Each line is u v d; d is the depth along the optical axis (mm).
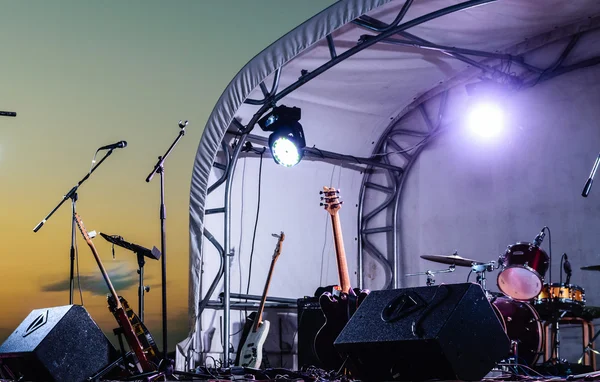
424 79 7387
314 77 6348
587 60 6941
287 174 7383
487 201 7516
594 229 6859
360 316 3914
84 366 4566
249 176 7078
